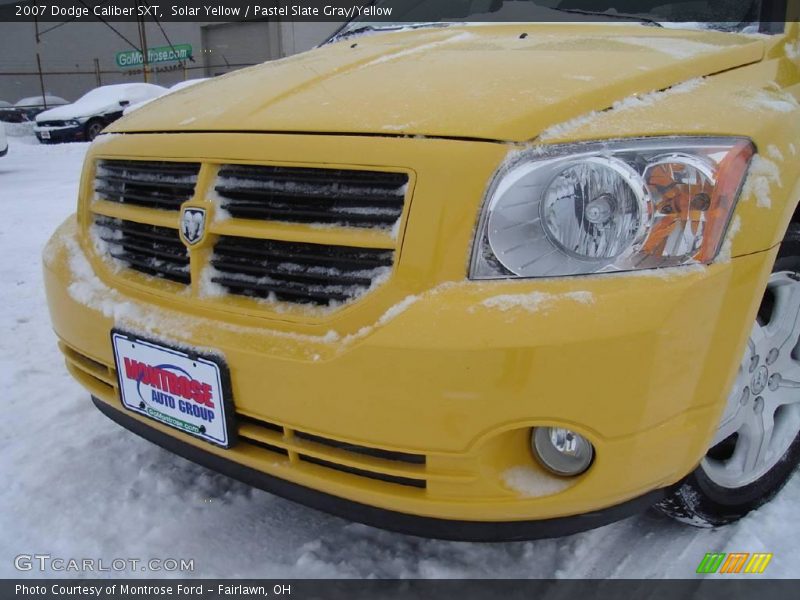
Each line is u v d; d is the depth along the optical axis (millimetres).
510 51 1997
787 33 2141
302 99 1809
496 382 1376
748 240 1528
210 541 2010
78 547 1986
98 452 2463
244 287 1667
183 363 1673
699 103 1641
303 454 1597
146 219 1862
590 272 1438
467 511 1499
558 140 1484
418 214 1468
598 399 1393
